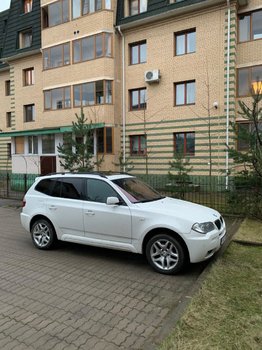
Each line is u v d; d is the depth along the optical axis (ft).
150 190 20.58
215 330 10.22
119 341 10.05
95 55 62.08
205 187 40.91
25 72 82.23
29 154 68.23
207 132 55.31
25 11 80.33
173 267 15.88
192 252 15.55
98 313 11.97
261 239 21.44
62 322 11.31
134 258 18.81
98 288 14.38
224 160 53.67
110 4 61.72
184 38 58.18
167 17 58.08
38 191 21.48
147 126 61.82
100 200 18.67
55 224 20.13
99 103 61.82
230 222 27.50
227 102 52.95
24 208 21.81
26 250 20.71
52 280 15.39
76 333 10.57
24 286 14.67
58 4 66.59
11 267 17.33
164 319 11.45
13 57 80.38
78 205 19.21
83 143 45.78
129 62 63.87
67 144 47.06
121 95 64.44
